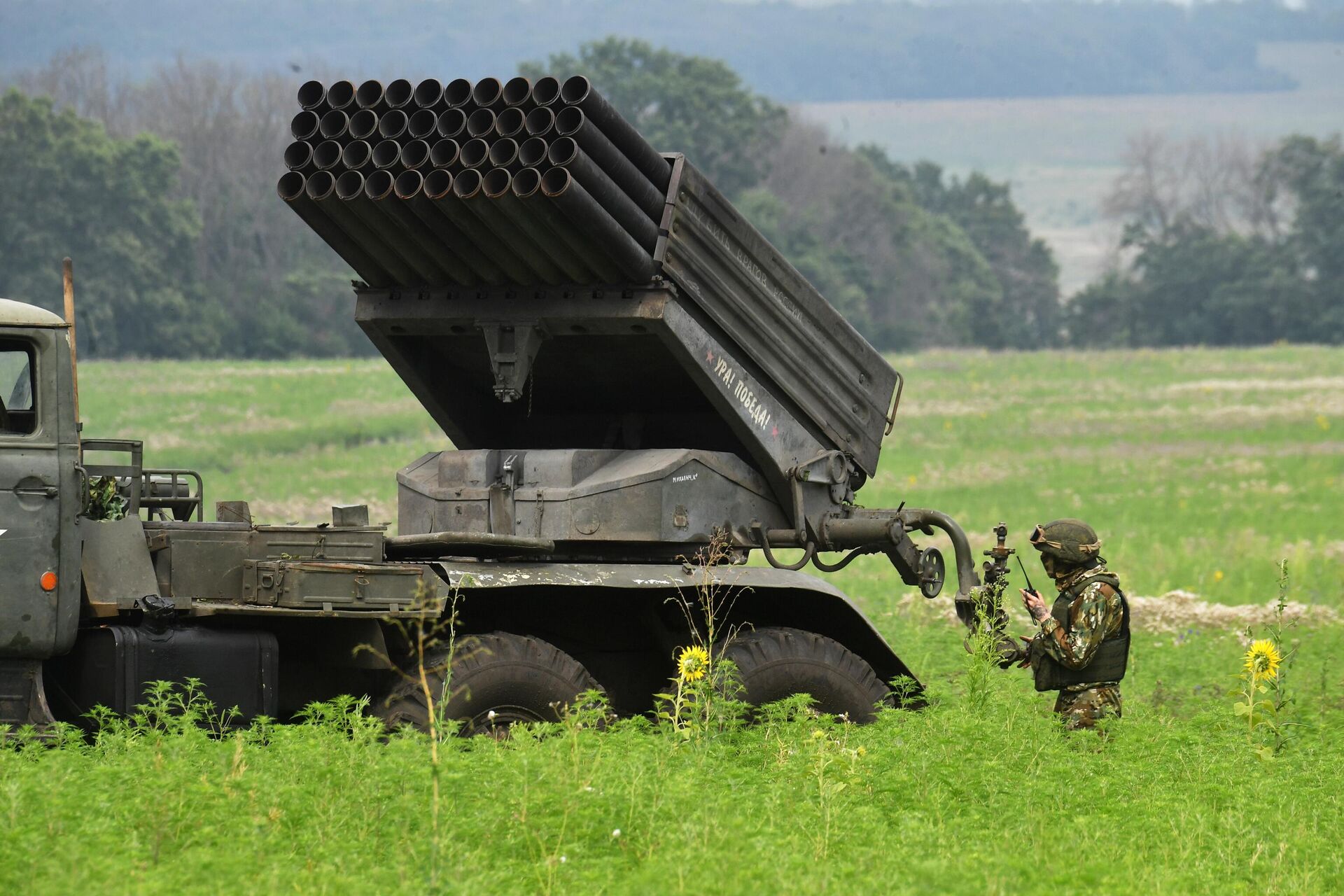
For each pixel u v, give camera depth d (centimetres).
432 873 2162
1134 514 11075
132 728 2939
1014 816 2691
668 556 3697
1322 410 18375
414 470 3825
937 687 4341
